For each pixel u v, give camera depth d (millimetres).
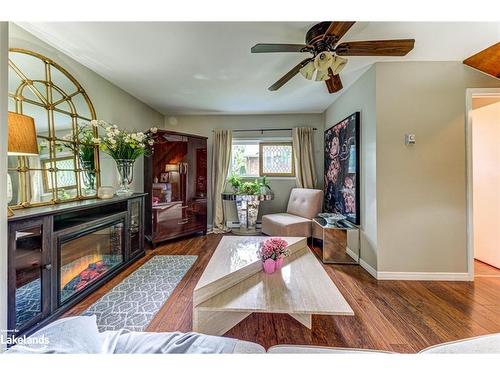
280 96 3656
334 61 1894
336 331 1719
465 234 2518
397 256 2564
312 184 4543
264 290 1638
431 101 2516
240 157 4820
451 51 2301
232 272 1719
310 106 4199
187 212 4176
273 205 4750
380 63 2537
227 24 1896
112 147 2818
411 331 1713
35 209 1823
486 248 3031
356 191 3000
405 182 2547
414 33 1992
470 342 794
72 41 2141
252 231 4434
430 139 2525
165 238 3820
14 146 1581
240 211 4465
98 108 2850
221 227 4625
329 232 3123
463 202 2516
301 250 2465
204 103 3998
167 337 949
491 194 2980
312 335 1680
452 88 2502
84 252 2213
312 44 1820
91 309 1957
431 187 2533
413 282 2492
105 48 2264
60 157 2311
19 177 1895
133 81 3053
